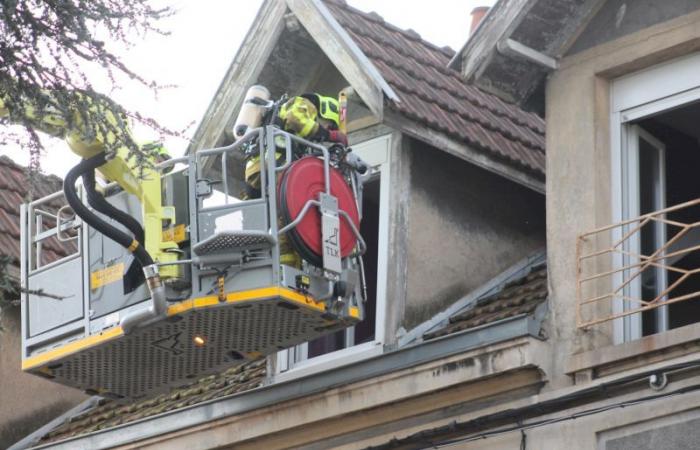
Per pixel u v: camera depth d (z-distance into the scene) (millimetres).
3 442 20297
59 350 16203
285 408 15977
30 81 11945
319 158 15422
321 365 16500
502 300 16359
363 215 17578
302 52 17469
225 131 17719
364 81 16375
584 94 15125
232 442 16375
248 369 17922
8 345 20641
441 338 14898
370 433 15516
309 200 15164
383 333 16078
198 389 17938
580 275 14547
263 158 15148
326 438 15828
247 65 17531
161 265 15078
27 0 11797
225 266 15031
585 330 14359
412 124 16406
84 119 11992
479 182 17203
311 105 15531
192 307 15070
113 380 16578
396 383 15148
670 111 14930
